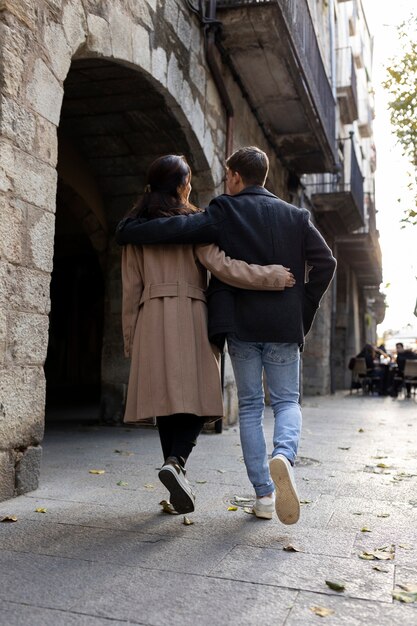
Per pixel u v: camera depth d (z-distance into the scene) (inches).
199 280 116.3
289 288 111.7
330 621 73.3
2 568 88.7
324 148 414.6
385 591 83.0
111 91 229.8
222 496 138.2
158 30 220.7
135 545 100.8
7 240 131.4
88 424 292.2
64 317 615.2
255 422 118.1
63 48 157.0
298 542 104.0
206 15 268.5
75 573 87.3
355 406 484.4
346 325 885.2
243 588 83.0
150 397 110.4
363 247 783.1
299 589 83.1
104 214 293.1
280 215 114.4
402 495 143.8
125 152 271.0
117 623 71.4
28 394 138.0
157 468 174.6
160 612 74.8
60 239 463.5
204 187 282.7
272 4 259.0
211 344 114.3
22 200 136.9
